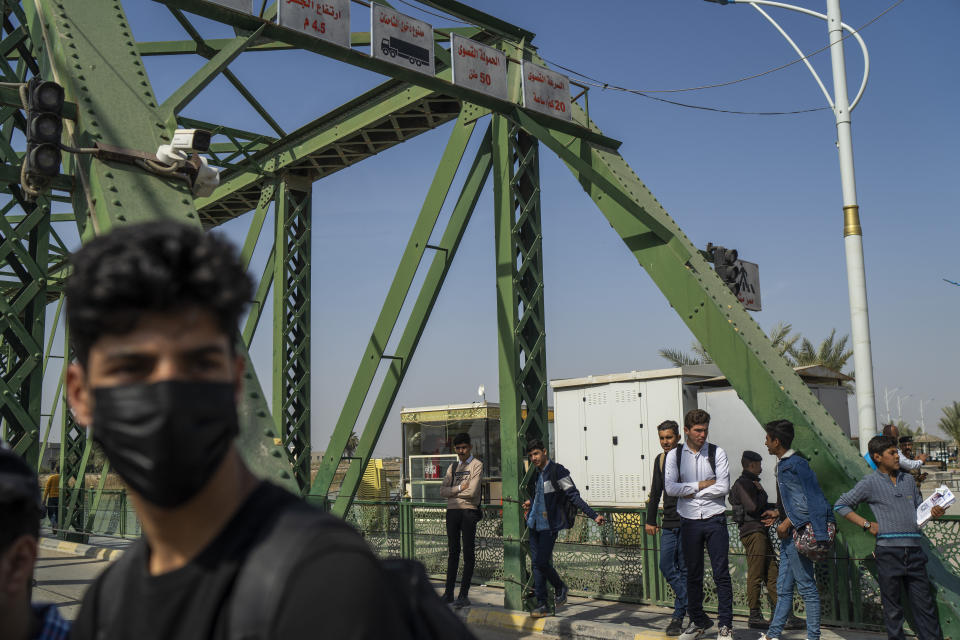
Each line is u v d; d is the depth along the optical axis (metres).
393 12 7.92
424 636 0.90
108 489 15.29
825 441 7.58
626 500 12.61
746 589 8.32
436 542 10.99
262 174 13.03
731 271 10.66
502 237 9.24
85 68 5.59
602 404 13.11
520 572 8.64
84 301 0.84
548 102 9.23
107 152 5.18
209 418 0.87
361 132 11.61
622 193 8.48
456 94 8.45
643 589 9.13
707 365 12.66
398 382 10.74
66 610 9.02
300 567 0.80
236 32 7.15
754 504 7.97
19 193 7.14
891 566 6.19
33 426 6.88
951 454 56.28
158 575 0.88
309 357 13.09
